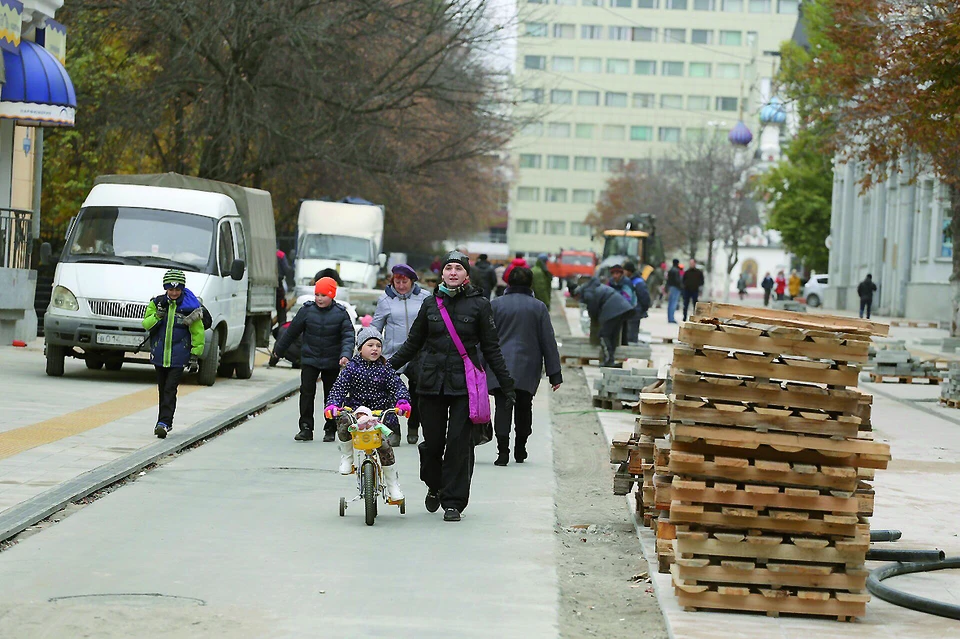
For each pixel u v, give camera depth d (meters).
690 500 8.95
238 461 15.48
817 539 8.88
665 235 115.94
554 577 9.95
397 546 10.92
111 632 8.00
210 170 46.22
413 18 46.16
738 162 104.38
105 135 44.00
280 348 17.61
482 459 16.59
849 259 80.06
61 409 19.11
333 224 50.91
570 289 69.94
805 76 30.61
